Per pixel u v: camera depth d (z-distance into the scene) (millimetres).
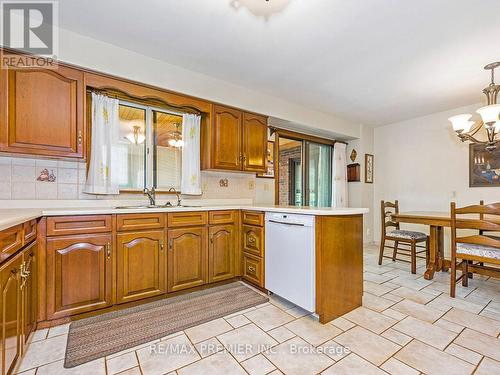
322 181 4773
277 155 3971
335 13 1834
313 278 1989
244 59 2502
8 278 1235
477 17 1865
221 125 2959
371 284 2785
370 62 2543
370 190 4871
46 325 1824
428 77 2859
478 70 2688
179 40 2193
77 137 2111
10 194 2076
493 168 3539
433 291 2586
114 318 1978
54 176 2250
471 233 3717
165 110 2883
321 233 1954
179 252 2396
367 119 4465
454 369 1439
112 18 1916
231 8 1796
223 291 2535
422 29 2012
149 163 2795
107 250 2029
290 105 3646
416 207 4352
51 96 2006
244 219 2787
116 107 2457
